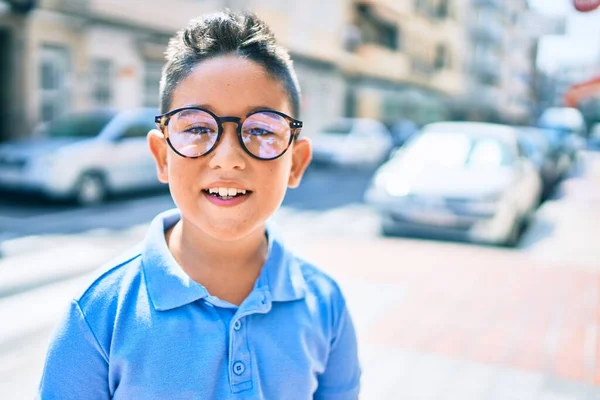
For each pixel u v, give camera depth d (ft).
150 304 3.49
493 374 10.32
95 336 3.44
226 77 3.46
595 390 9.80
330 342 4.24
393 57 90.53
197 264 3.76
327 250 19.92
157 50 42.73
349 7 75.66
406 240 22.09
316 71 68.90
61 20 35.55
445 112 126.00
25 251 18.11
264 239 4.24
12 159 24.97
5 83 34.58
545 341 11.94
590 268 18.40
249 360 3.52
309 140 4.26
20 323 12.09
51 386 3.39
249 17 3.75
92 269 16.29
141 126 29.12
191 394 3.35
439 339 11.91
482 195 20.38
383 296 14.78
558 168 41.04
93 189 26.50
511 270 17.85
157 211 26.07
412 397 9.43
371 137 54.95
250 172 3.53
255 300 3.66
